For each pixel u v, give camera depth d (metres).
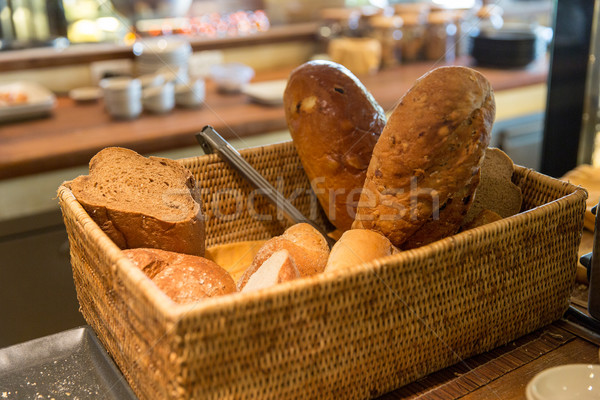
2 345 1.11
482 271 0.58
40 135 1.30
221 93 1.63
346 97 0.70
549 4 2.33
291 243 0.62
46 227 1.12
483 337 0.60
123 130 1.32
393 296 0.54
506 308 0.61
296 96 0.72
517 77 1.72
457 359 0.60
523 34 1.83
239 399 0.50
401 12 1.87
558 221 0.62
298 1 1.91
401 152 0.58
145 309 0.49
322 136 0.70
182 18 1.71
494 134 1.76
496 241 0.58
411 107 0.58
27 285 1.11
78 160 1.22
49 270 1.13
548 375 0.52
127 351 0.54
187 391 0.48
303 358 0.52
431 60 1.86
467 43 1.91
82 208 0.60
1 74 1.53
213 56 1.73
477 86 0.58
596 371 0.52
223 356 0.48
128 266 0.51
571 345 0.62
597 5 0.89
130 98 1.39
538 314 0.64
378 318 0.54
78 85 1.65
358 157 0.69
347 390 0.54
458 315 0.58
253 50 1.82
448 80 0.58
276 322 0.50
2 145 1.23
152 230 0.61
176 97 1.50
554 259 0.63
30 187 1.23
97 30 1.68
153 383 0.51
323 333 0.52
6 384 0.58
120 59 1.66
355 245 0.58
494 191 0.69
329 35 1.77
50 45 1.63
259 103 1.51
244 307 0.48
